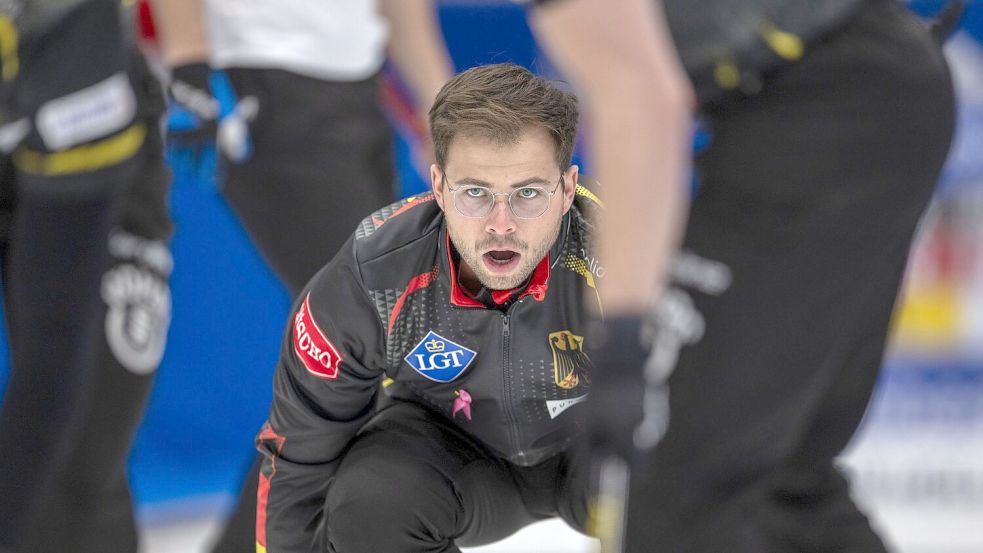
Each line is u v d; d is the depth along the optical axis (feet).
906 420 52.75
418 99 40.27
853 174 24.26
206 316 53.42
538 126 21.77
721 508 24.58
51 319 32.81
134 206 34.40
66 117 33.19
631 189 20.93
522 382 25.04
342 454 26.23
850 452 52.42
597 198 24.58
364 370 24.54
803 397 25.05
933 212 51.72
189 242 53.11
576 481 26.66
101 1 33.47
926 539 46.78
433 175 23.04
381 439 25.99
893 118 24.32
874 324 27.99
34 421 32.45
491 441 26.81
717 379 24.27
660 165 20.99
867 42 24.34
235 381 53.62
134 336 33.99
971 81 50.93
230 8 37.37
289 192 37.35
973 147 51.24
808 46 24.13
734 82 24.26
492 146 21.66
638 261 21.07
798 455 29.17
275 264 38.52
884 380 52.65
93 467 33.50
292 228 37.60
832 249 24.40
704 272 24.36
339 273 23.72
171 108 39.11
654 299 23.04
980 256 51.90
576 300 24.03
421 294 23.89
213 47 37.47
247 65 37.22
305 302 24.16
